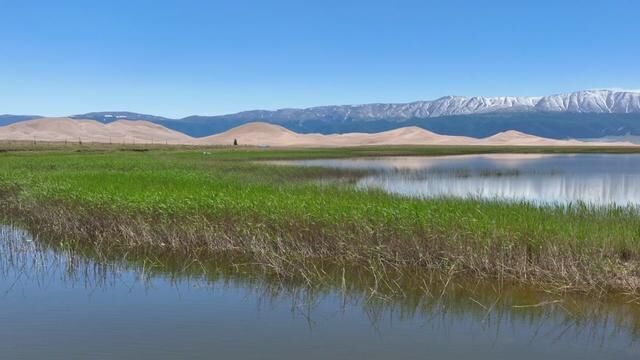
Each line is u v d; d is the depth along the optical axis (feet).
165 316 36.52
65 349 30.86
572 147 512.22
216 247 55.83
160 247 57.82
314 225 54.49
